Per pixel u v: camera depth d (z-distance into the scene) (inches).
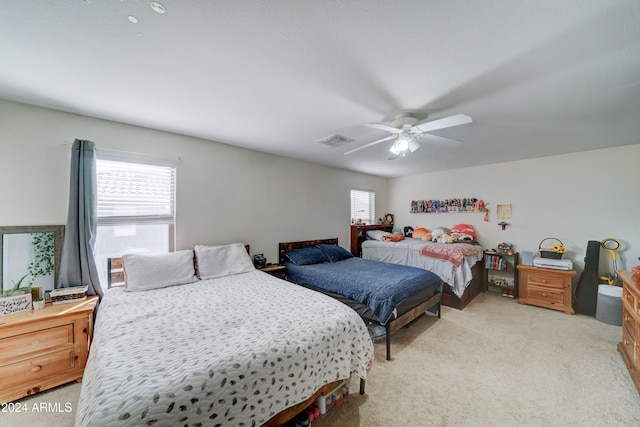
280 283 98.5
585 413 64.5
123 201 99.7
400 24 46.1
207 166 119.6
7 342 64.8
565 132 106.0
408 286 104.2
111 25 46.7
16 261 79.1
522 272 146.7
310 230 165.9
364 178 207.2
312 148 133.2
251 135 111.9
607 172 132.7
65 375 72.1
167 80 66.6
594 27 46.1
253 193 136.7
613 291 117.7
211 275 105.9
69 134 87.5
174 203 111.0
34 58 56.9
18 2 40.9
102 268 95.9
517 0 40.6
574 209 142.4
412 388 74.7
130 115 89.7
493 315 128.8
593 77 63.4
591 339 102.8
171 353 49.1
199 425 40.1
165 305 75.0
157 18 44.9
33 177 81.7
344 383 68.5
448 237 171.5
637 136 111.6
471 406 67.4
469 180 182.1
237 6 42.2
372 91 71.5
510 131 104.7
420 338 105.2
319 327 62.1
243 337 55.7
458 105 80.0
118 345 52.2
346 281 108.9
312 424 61.2
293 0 40.9
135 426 35.2
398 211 223.9
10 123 78.7
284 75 63.8
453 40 50.3
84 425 35.4
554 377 78.9
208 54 55.6
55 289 82.0
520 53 54.3
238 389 45.0
